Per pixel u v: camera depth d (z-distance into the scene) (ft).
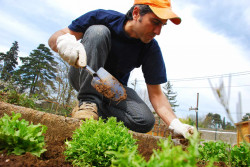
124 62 9.60
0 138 4.02
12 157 3.88
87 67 7.54
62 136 6.13
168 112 8.99
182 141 7.02
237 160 6.13
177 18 7.61
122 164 2.31
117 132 4.47
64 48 7.65
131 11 8.25
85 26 9.11
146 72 9.75
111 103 9.62
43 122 6.64
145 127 9.64
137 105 9.66
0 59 133.18
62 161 4.34
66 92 35.65
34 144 4.24
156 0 7.55
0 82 24.25
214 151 6.63
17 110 6.70
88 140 4.17
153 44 9.43
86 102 8.50
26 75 108.88
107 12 9.23
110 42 8.90
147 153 6.41
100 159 4.08
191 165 1.84
